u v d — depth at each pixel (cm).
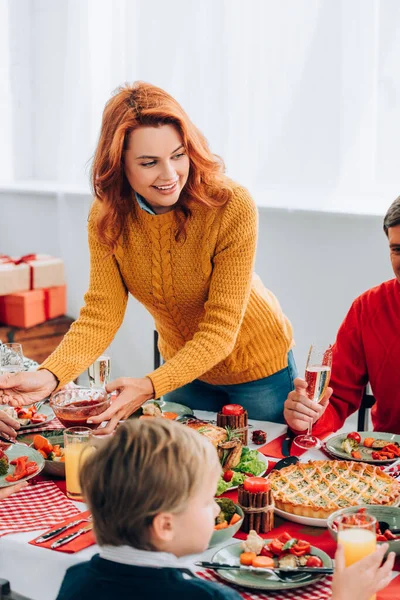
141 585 106
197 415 214
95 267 203
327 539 146
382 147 345
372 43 336
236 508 151
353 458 178
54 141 437
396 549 135
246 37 358
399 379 213
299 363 368
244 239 190
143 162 177
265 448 190
